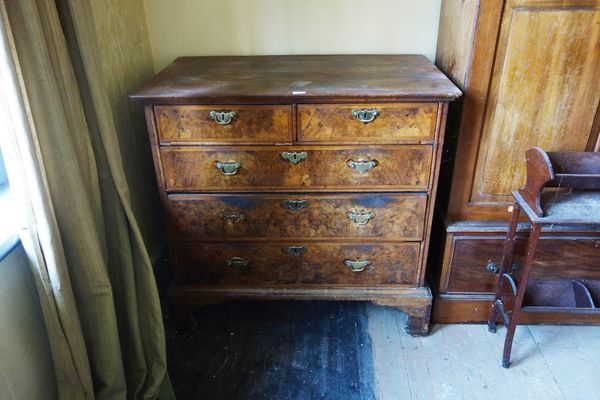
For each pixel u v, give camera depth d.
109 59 1.59
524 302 1.77
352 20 1.89
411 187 1.54
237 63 1.79
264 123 1.45
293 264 1.71
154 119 1.46
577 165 1.49
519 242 1.67
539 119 1.51
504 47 1.42
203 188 1.57
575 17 1.36
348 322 1.91
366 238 1.64
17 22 0.97
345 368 1.69
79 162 1.16
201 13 1.89
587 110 1.48
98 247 1.20
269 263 1.72
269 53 1.96
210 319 1.94
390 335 1.83
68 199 1.12
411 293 1.73
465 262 1.73
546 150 1.56
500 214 1.66
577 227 1.62
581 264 1.70
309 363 1.71
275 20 1.90
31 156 1.00
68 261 1.18
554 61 1.42
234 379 1.66
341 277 1.73
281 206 1.59
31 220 1.05
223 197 1.58
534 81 1.45
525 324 1.85
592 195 1.51
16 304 1.13
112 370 1.30
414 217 1.59
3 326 1.08
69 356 1.18
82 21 1.10
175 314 1.80
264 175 1.54
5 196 1.27
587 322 1.83
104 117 1.19
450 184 1.64
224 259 1.71
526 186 1.46
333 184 1.55
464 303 1.81
